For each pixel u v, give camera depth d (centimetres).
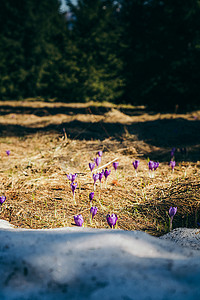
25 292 105
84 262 120
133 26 2047
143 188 402
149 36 1800
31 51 2403
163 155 592
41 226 285
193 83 1670
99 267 117
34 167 484
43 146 645
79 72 1989
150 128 887
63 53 2108
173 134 812
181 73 1702
